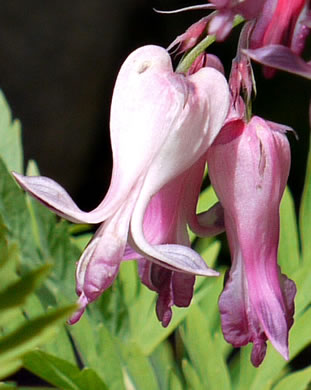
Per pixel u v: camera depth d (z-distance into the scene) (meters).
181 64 0.17
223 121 0.17
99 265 0.16
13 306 0.15
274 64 0.16
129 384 0.20
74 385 0.17
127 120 0.17
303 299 0.21
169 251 0.16
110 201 0.16
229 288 0.17
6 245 0.15
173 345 0.30
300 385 0.20
